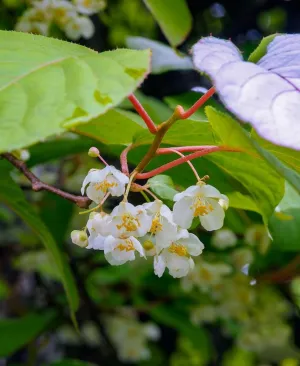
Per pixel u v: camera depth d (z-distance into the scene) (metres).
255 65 0.24
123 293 0.66
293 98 0.23
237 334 0.68
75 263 0.59
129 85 0.22
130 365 0.77
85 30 0.48
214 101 0.42
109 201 0.39
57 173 0.58
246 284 0.56
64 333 0.70
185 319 0.65
